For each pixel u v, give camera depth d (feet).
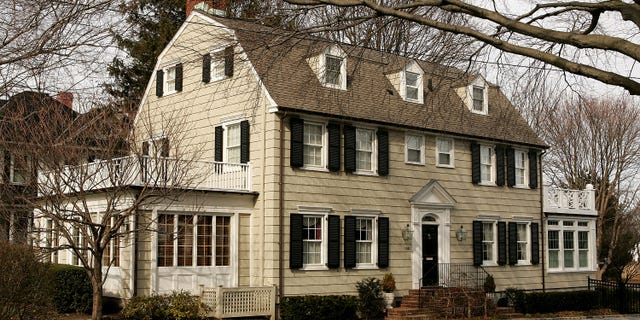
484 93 100.94
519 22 31.48
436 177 93.20
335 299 76.69
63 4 29.19
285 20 36.04
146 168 62.44
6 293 49.65
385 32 43.09
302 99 78.43
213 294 70.28
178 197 67.62
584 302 101.71
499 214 101.14
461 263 94.79
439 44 38.63
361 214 84.07
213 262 75.00
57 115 56.54
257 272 76.79
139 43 105.70
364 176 84.99
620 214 144.05
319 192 80.33
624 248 142.00
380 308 81.46
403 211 88.79
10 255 50.72
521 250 105.19
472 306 85.40
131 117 62.49
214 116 84.58
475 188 98.17
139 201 58.85
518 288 101.60
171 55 92.43
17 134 53.62
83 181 56.39
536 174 107.86
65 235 56.18
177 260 72.08
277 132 76.95
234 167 77.87
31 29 30.25
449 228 93.91
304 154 79.87
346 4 32.65
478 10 31.94
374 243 85.40
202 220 74.74
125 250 68.90
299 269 77.36
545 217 108.68
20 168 56.24
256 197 78.07
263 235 76.64
